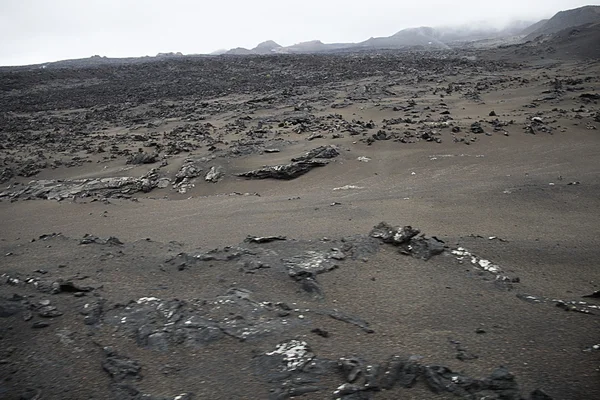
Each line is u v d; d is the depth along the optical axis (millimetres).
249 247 17188
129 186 35875
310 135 46688
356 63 112812
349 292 13578
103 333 10977
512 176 30016
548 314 12117
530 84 72812
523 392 8406
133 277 14586
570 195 24969
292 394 8633
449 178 31000
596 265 15719
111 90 96438
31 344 10570
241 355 9984
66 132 60219
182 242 19234
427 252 16281
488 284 14203
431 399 8375
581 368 9336
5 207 31531
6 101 88250
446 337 10758
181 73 111750
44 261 16500
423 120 49938
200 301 12336
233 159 39500
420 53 157625
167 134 54031
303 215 23438
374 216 22469
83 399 8773
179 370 9570
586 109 50906
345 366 9219
